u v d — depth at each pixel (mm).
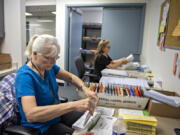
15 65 2430
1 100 1002
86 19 5086
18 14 2326
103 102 1174
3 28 2398
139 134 822
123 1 3025
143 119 843
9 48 2473
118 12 3219
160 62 1860
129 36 3266
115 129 780
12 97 1065
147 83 1572
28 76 939
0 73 2072
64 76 1388
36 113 806
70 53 3582
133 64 2557
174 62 1343
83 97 1236
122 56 3377
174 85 1334
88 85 1312
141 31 3080
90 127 841
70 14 3377
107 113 1038
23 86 890
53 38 920
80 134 781
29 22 4086
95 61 2500
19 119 1070
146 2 2936
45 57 879
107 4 3096
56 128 1026
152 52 2412
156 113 1033
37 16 4023
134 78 1790
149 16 2965
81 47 4477
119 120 859
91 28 4688
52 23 3971
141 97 1094
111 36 3352
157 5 2260
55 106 834
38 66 999
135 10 3137
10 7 2328
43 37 888
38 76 1007
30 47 1020
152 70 2330
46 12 3922
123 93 1152
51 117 821
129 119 848
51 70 1229
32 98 867
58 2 3289
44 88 1038
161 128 890
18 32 2383
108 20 3299
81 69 2535
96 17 5004
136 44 3262
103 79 1649
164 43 1697
